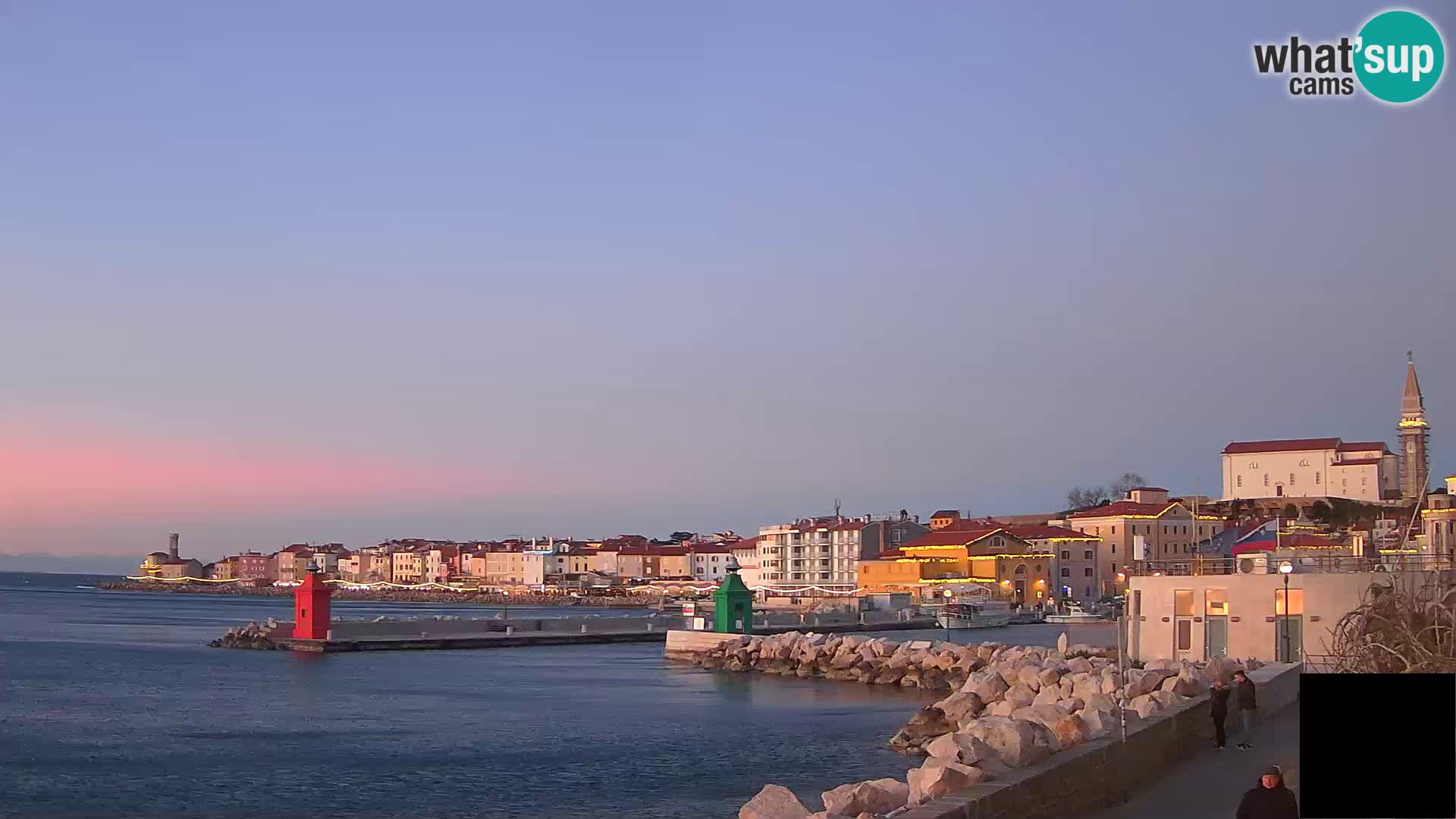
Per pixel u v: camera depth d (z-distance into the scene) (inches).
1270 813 719.1
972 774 844.0
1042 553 7751.0
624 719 2517.2
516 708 2731.3
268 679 3494.1
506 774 1875.0
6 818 1590.8
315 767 1956.2
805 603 7751.0
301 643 4645.7
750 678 3489.2
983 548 7800.2
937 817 721.6
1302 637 2039.9
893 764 1899.6
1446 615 1488.7
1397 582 1788.9
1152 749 1102.4
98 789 1780.3
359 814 1594.5
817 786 1729.8
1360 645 1547.7
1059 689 1971.0
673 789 1728.6
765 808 949.2
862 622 5629.9
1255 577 2111.2
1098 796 959.6
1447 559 2086.6
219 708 2795.3
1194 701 1300.4
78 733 2368.4
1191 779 1101.1
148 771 1923.0
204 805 1664.6
